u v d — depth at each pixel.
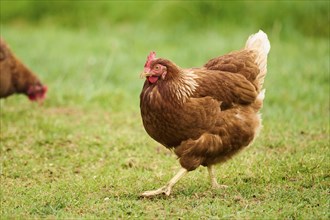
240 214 8.36
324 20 21.83
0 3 25.30
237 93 9.34
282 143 12.01
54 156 11.83
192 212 8.51
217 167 10.64
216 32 22.23
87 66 18.41
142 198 9.28
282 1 22.23
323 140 12.03
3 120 13.95
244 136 9.37
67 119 14.30
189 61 18.83
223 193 9.33
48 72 18.16
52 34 22.94
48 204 9.16
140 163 11.30
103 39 21.84
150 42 21.44
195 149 9.09
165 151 12.00
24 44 21.38
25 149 12.12
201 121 9.01
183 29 22.80
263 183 9.77
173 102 8.91
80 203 9.15
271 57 18.94
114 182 10.14
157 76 8.98
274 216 8.26
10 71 14.41
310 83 16.56
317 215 8.23
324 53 19.31
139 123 13.98
